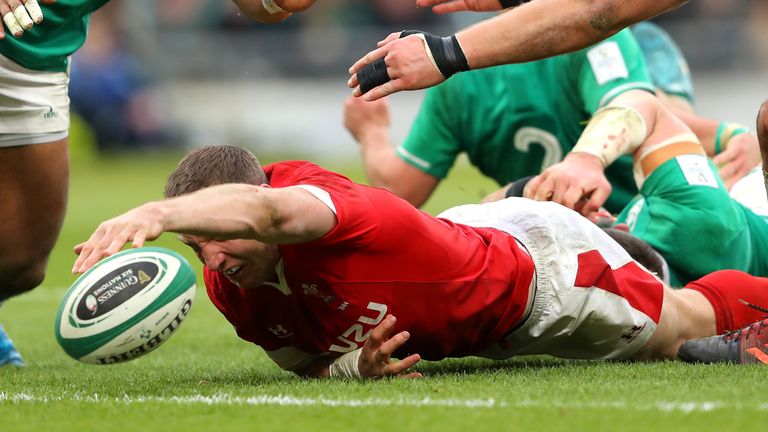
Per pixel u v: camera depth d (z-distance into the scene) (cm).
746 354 1453
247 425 1083
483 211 1488
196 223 1090
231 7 8100
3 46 1596
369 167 2395
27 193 1708
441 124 2288
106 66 7988
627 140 1812
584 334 1479
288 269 1292
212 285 1383
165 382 1441
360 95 1408
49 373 1645
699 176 1806
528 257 1419
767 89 7200
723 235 1775
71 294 1369
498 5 1541
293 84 7962
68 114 1739
